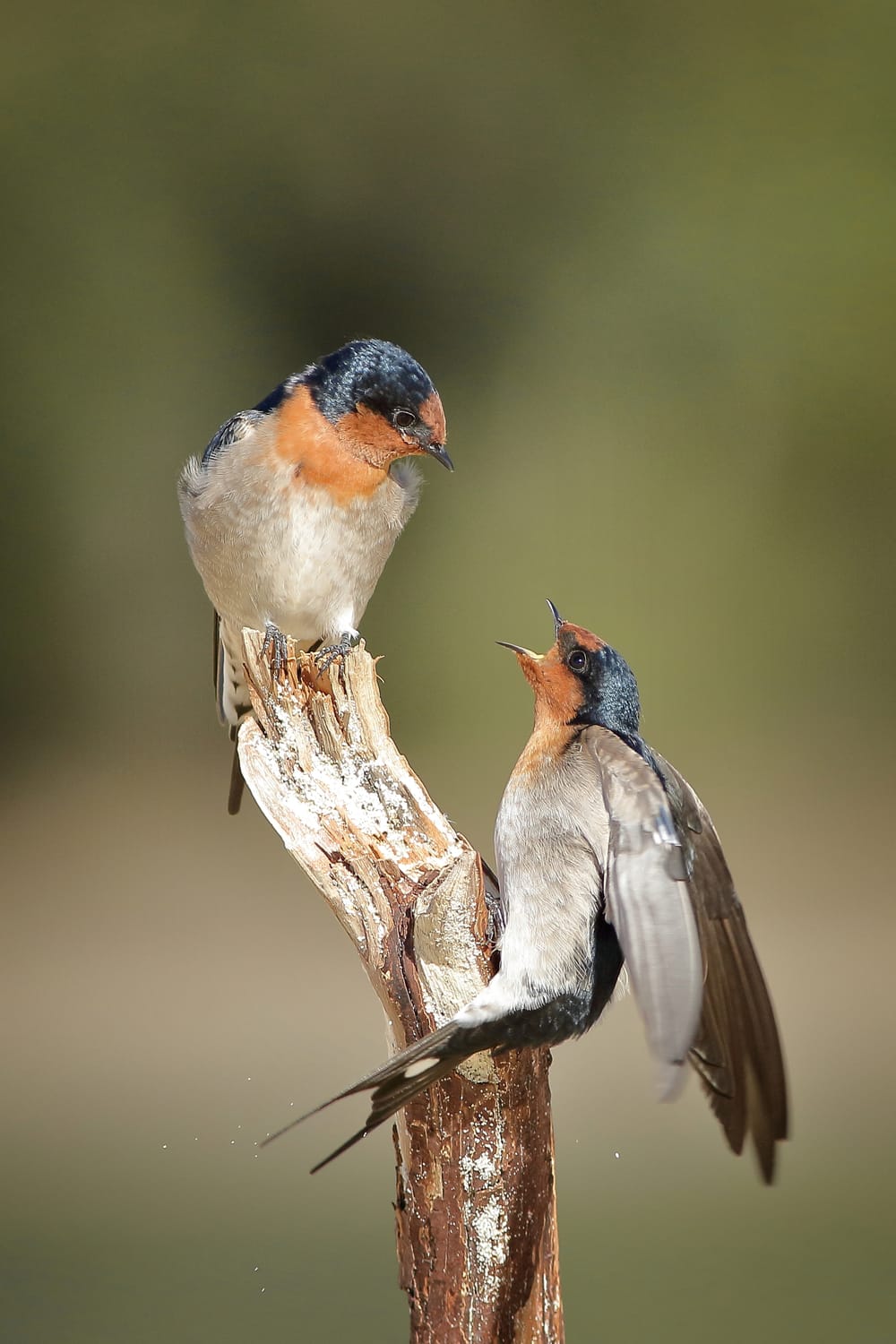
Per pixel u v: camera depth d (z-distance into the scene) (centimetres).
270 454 418
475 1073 407
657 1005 405
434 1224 407
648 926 406
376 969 408
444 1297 407
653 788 407
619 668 411
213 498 418
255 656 412
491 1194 407
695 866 409
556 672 411
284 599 419
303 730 411
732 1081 408
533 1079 408
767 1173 407
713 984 409
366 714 411
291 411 418
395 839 410
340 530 419
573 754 411
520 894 410
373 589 420
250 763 411
